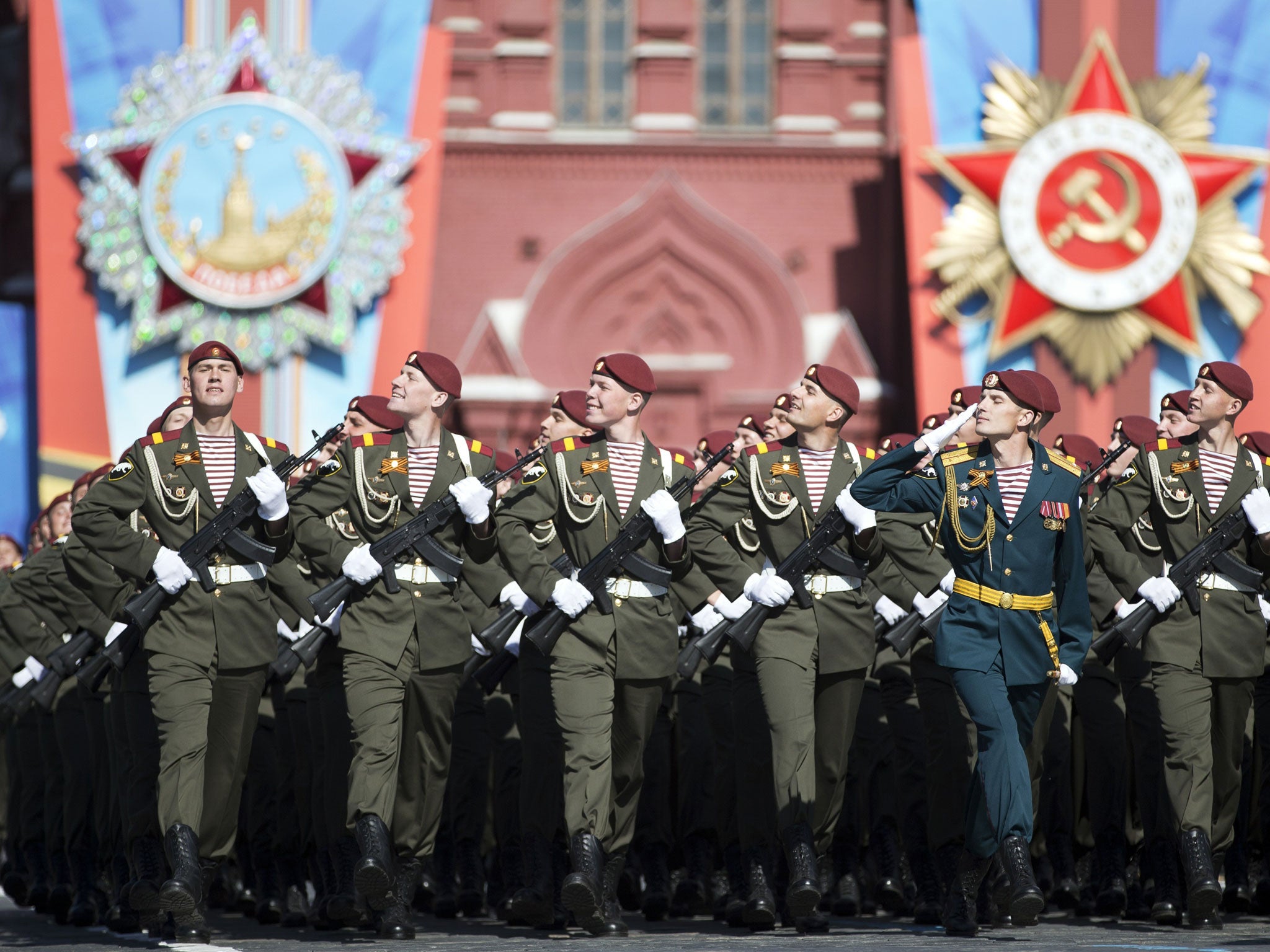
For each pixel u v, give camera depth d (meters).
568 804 15.56
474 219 48.97
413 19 43.06
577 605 15.80
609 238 48.66
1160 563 17.19
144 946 14.65
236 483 15.66
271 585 16.53
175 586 15.16
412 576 15.90
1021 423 14.73
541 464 16.36
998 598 14.62
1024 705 14.97
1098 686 18.70
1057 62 42.69
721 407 48.12
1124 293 42.25
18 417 45.81
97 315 42.66
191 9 42.72
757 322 48.59
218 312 42.56
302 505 16.03
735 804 18.16
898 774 18.12
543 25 49.22
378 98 43.09
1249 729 18.81
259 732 19.53
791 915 15.73
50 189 42.53
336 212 42.34
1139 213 42.28
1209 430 16.89
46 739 20.67
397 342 42.78
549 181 49.09
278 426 42.47
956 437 18.61
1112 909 18.28
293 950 14.34
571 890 14.99
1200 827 16.05
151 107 42.53
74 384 42.47
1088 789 18.83
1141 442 19.88
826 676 16.23
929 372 42.44
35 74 42.53
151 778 15.88
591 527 16.19
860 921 18.28
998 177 42.34
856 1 49.50
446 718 16.11
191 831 14.73
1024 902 13.70
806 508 16.30
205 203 42.44
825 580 16.12
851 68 49.47
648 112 49.28
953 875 16.83
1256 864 19.17
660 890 18.92
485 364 47.81
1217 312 42.69
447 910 19.48
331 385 42.69
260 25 42.78
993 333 42.34
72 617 18.14
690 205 48.81
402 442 16.28
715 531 16.55
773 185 49.22
